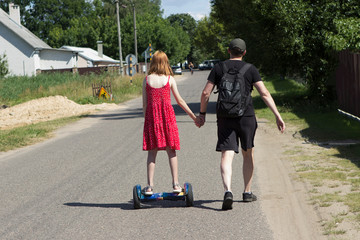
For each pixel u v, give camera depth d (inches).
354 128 430.9
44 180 283.1
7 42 1815.9
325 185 228.7
